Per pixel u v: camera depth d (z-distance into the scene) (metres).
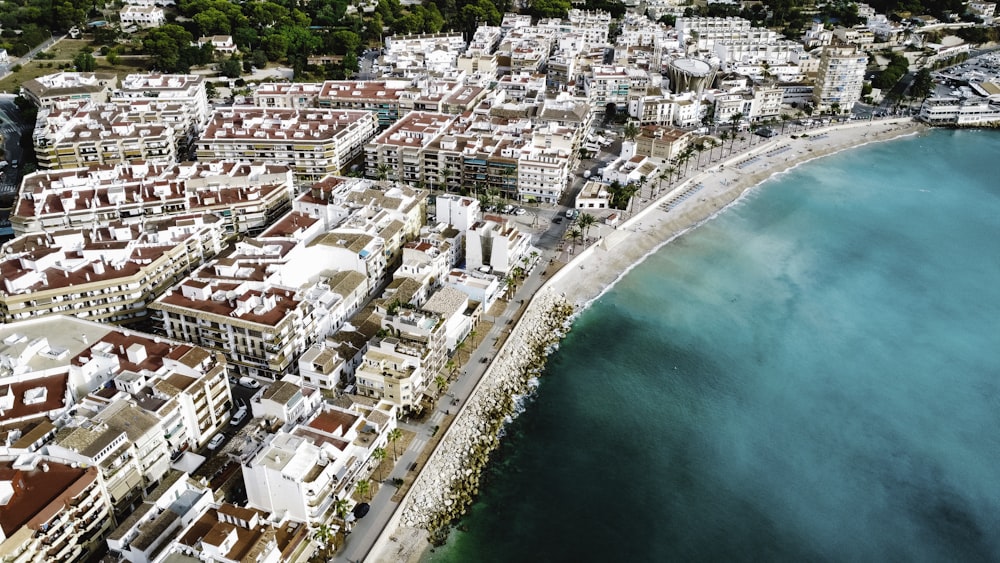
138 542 183.75
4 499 187.62
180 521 191.50
